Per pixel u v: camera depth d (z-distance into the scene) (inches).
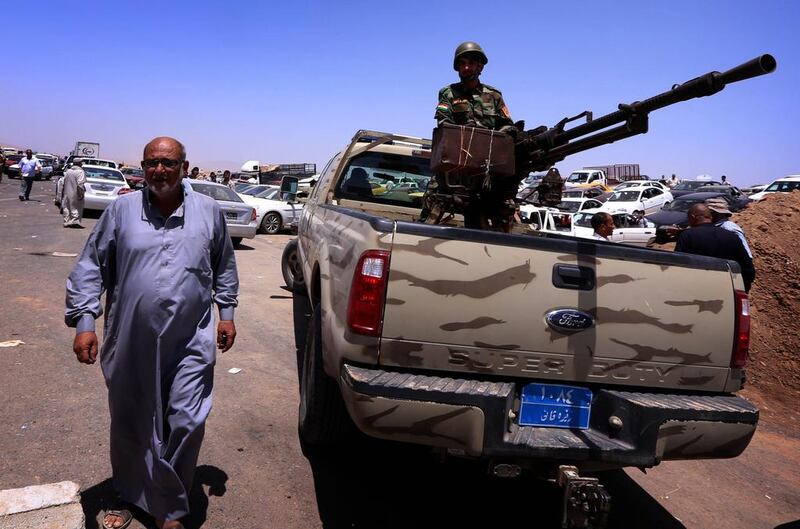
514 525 133.7
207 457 146.7
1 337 216.5
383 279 109.9
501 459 112.7
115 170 748.6
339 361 115.3
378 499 138.2
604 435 116.9
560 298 114.0
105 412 163.0
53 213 740.7
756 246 343.6
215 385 193.3
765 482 172.2
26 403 163.5
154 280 107.9
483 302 111.7
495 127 172.2
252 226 561.6
